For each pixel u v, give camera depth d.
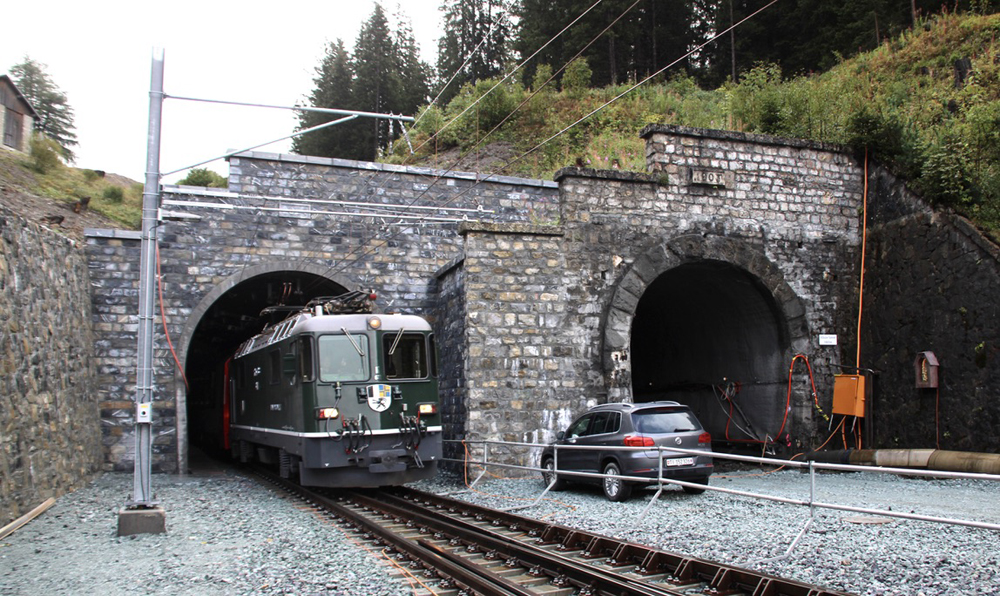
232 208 18.14
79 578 7.48
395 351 13.84
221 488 15.34
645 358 25.06
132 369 17.52
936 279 15.05
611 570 7.32
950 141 15.91
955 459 13.38
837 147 17.64
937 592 6.10
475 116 36.78
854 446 16.42
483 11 52.00
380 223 19.45
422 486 15.22
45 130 60.88
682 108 34.00
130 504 10.08
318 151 52.09
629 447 10.96
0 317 10.73
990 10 29.11
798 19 40.62
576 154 30.42
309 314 14.72
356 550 8.60
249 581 7.11
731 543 8.29
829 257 17.36
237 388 20.41
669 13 46.25
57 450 13.39
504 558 7.96
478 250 15.82
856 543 8.05
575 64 39.16
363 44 53.56
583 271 16.22
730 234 16.89
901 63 26.84
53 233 14.34
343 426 13.09
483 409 15.34
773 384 17.61
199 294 18.05
